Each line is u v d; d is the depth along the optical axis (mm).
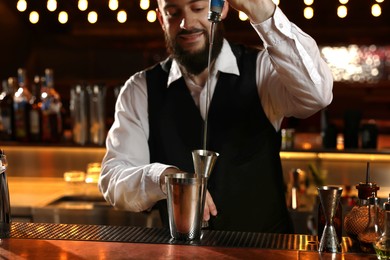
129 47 5934
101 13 5727
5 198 2119
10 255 1908
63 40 5914
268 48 2248
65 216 3768
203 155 2061
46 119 4277
